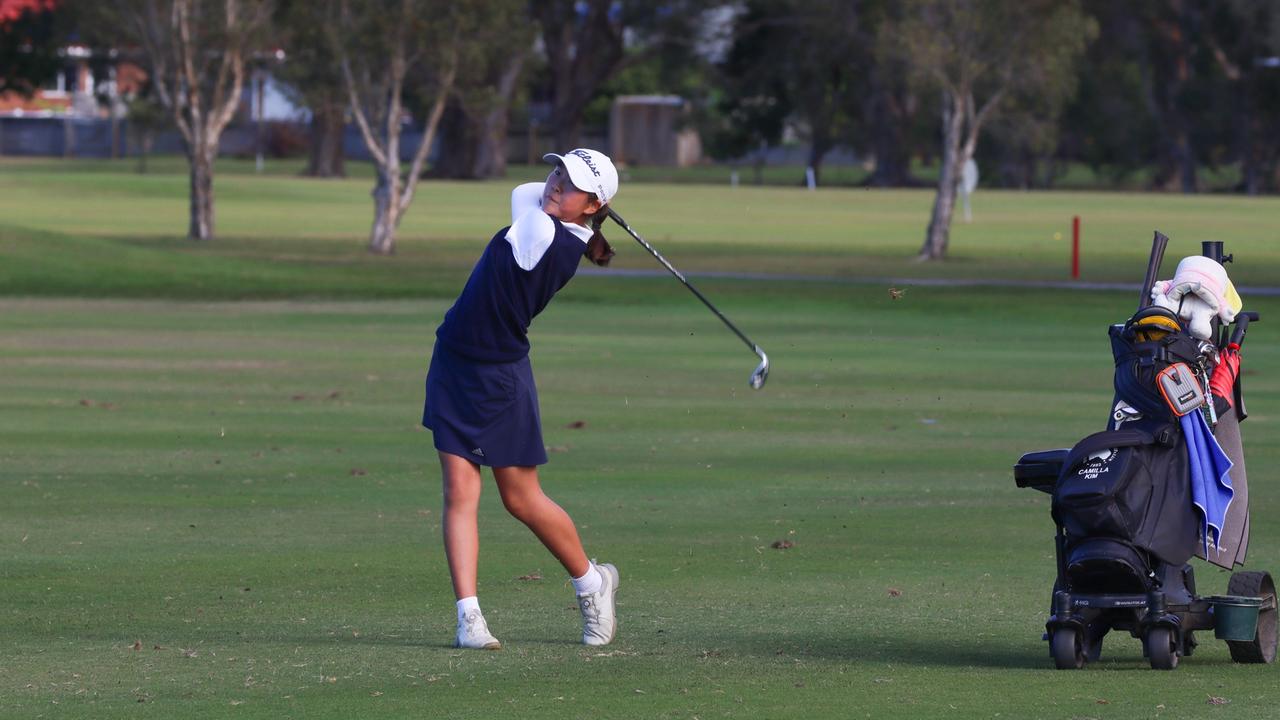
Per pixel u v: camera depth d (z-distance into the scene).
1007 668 21.84
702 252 149.25
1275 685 20.91
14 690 20.38
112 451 42.94
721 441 45.62
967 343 78.38
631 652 22.66
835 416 51.09
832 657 22.38
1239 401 22.61
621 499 36.28
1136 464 21.58
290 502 35.62
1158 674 21.55
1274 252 150.25
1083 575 21.61
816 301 101.56
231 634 23.81
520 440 22.62
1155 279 23.20
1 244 121.94
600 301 101.06
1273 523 33.47
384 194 147.88
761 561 29.59
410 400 54.47
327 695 20.08
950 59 144.38
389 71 148.62
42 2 197.50
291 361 67.31
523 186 22.75
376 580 27.84
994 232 181.38
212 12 160.00
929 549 30.75
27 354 69.50
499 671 21.45
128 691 20.33
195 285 110.19
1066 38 144.25
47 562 29.16
